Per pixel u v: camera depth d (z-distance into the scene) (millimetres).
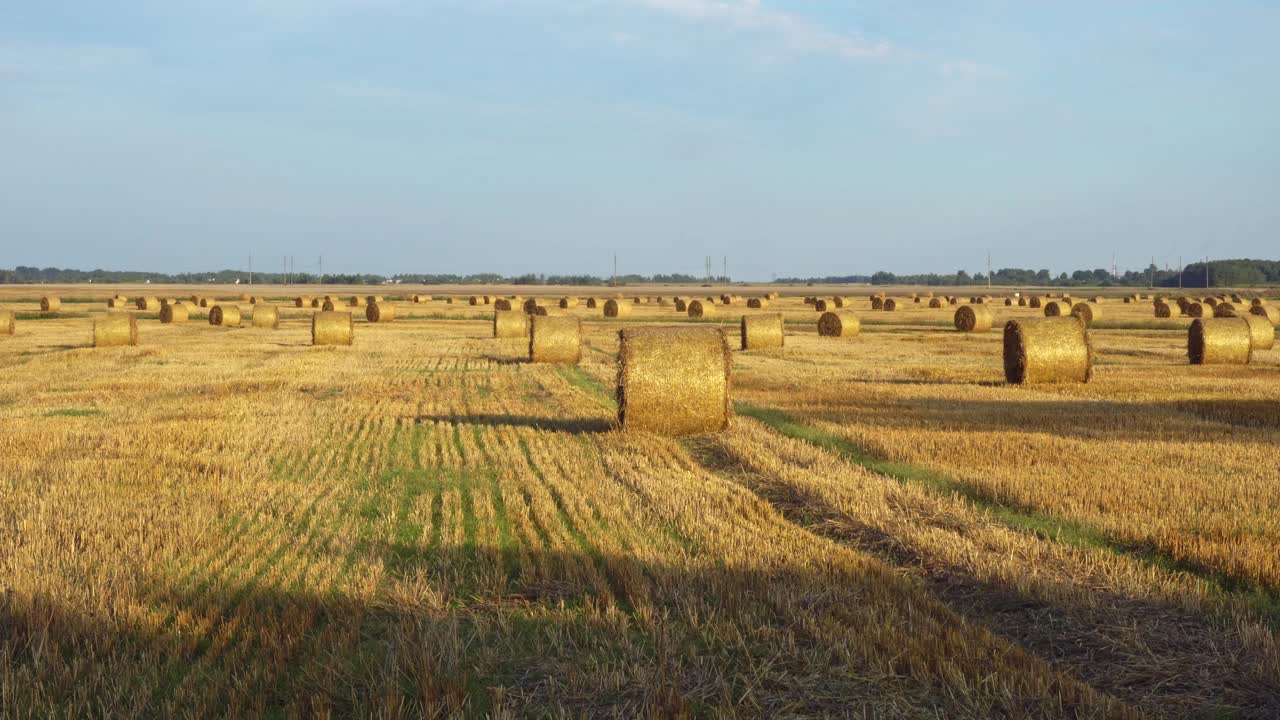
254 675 6363
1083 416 18172
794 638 7086
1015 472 12734
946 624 7277
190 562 8922
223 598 7855
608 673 6531
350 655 6855
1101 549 9234
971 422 17516
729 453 14695
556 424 18344
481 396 22953
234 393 23156
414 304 91438
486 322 62688
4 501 11266
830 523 10398
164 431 16844
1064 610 7621
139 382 25281
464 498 11867
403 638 7062
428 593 8031
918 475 12859
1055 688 6258
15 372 27875
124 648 6941
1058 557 8875
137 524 10133
